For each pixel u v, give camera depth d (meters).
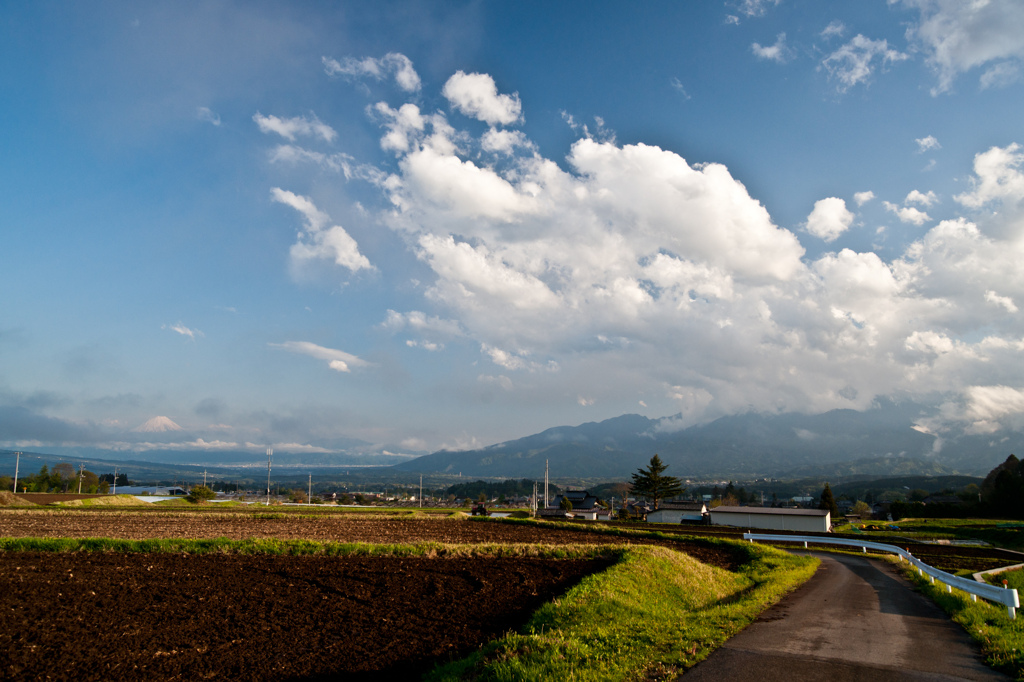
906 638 12.14
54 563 20.59
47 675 10.22
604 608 13.90
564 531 47.25
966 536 62.25
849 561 36.47
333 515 52.81
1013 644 10.80
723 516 82.44
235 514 50.69
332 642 12.20
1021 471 98.81
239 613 14.44
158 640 12.20
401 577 19.56
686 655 10.04
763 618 14.37
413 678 10.21
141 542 25.16
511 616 14.67
